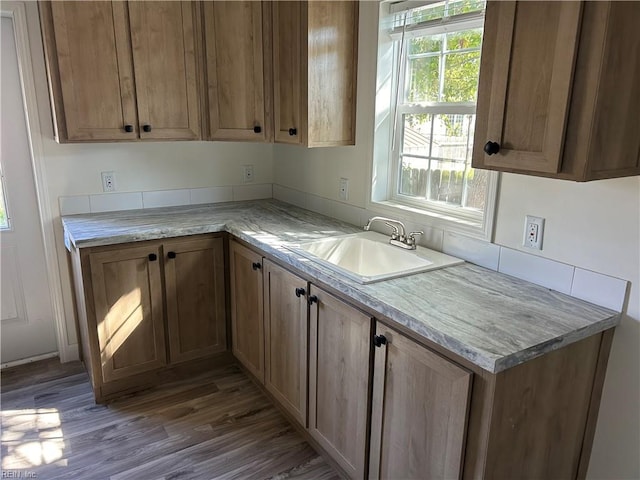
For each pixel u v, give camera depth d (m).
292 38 2.39
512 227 1.82
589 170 1.29
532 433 1.46
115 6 2.39
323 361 1.99
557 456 1.58
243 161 3.28
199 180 3.15
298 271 2.09
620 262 1.52
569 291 1.66
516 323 1.43
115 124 2.50
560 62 1.28
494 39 1.42
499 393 1.30
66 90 2.37
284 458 2.18
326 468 2.12
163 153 3.00
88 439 2.27
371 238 2.34
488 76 1.46
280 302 2.25
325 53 2.35
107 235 2.37
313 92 2.35
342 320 1.82
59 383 2.74
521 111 1.39
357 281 1.76
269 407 2.54
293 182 3.17
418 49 2.27
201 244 2.65
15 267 2.84
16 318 2.90
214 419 2.44
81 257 2.33
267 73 2.61
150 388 2.69
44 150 2.66
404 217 2.31
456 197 2.17
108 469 2.09
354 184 2.60
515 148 1.42
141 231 2.46
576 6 1.22
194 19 2.59
